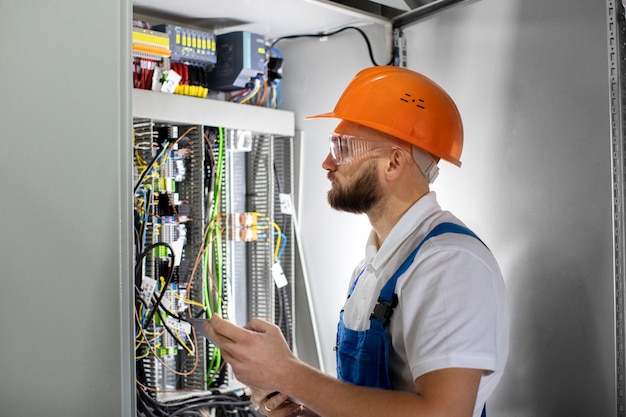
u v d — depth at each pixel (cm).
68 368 113
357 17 241
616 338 169
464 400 112
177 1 232
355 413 117
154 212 237
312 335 275
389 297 132
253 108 259
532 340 193
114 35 120
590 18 176
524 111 195
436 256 125
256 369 129
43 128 112
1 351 107
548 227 188
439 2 221
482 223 209
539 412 191
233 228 256
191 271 249
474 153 212
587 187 177
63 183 114
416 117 143
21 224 109
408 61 238
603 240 173
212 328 138
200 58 251
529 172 193
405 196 143
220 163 256
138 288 226
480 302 119
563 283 184
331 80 270
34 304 110
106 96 119
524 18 194
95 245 117
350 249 262
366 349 133
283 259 282
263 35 279
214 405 242
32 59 111
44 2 112
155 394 233
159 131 239
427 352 117
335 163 149
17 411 108
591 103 176
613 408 170
